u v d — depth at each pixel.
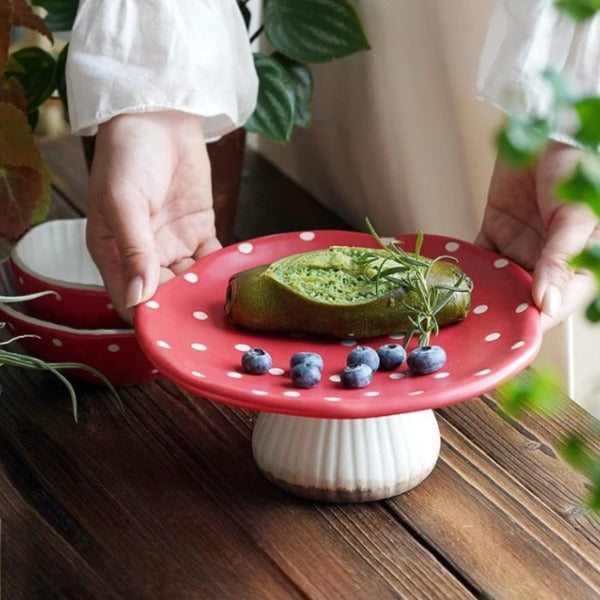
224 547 0.89
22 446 0.98
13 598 0.86
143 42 1.04
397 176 1.25
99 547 0.89
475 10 1.12
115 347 1.00
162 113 1.06
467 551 0.89
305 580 0.87
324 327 0.93
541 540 0.89
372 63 1.23
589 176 0.54
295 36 1.19
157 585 0.87
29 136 1.13
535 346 0.89
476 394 0.84
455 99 1.17
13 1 1.13
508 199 1.05
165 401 1.02
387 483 0.91
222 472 0.96
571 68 1.02
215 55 1.06
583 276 0.97
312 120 1.33
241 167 1.22
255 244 1.01
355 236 1.02
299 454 0.91
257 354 0.89
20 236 1.17
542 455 0.96
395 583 0.87
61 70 1.20
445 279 0.94
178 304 0.95
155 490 0.94
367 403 0.83
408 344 0.93
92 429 1.00
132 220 0.98
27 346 1.03
